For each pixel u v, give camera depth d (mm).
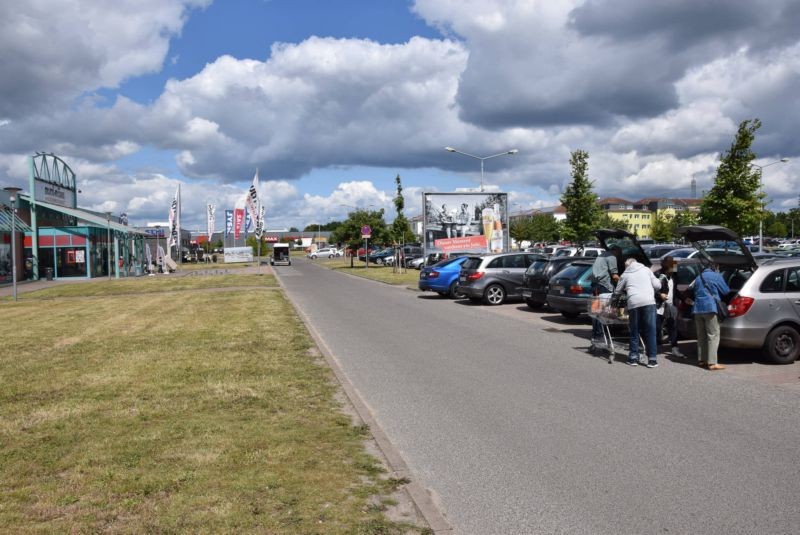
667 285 11102
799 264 9938
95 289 30703
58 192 45656
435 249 35594
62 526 4012
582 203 41656
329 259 89375
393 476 4934
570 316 16266
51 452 5512
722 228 10750
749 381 8641
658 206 142000
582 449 5750
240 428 6234
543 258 18484
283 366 9602
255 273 44719
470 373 9320
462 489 4836
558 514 4355
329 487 4680
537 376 9062
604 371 9422
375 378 9016
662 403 7422
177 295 25375
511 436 6172
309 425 6352
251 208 41781
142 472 4977
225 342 12117
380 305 20562
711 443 5879
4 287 34156
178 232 62969
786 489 4766
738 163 28594
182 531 3932
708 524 4180
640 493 4711
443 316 17125
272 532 3922
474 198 35844
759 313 9609
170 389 8023
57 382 8516
